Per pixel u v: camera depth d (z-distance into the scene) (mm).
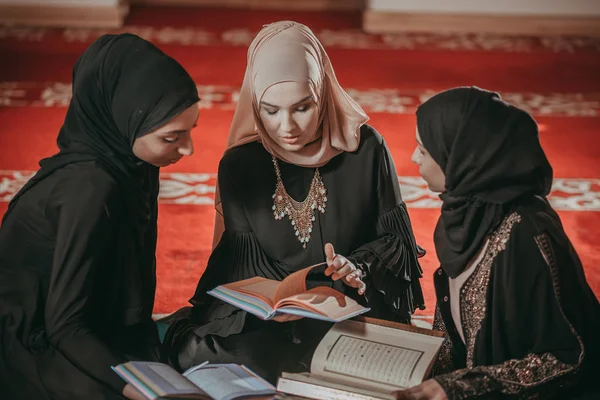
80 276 2395
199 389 2314
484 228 2404
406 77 6730
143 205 2568
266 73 2611
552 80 6766
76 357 2383
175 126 2418
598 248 4113
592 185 4898
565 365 2307
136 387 2268
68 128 2512
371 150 2855
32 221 2463
